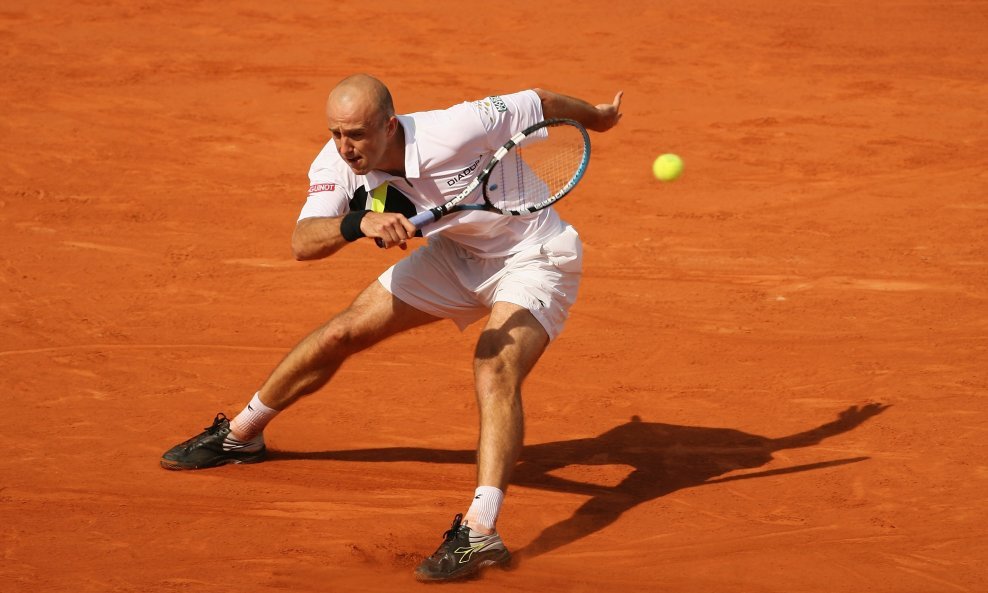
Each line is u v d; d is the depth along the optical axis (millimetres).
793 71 68312
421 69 67750
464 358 27797
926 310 31734
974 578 17000
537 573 17156
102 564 17109
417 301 20000
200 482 20734
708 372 26953
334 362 20812
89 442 22297
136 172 46125
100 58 67000
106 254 35938
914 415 24109
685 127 55594
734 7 86812
